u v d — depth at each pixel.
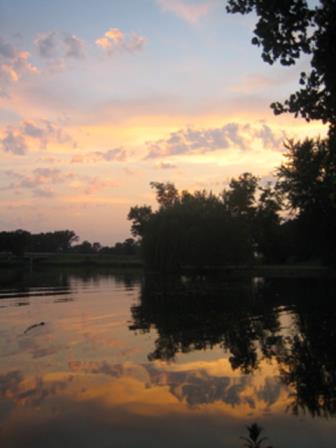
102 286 51.44
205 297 37.19
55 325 23.61
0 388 12.78
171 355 16.64
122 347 18.06
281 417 10.63
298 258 94.56
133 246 168.50
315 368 14.73
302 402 11.62
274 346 18.09
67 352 17.14
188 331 21.59
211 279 59.50
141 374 14.13
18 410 11.11
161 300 35.50
